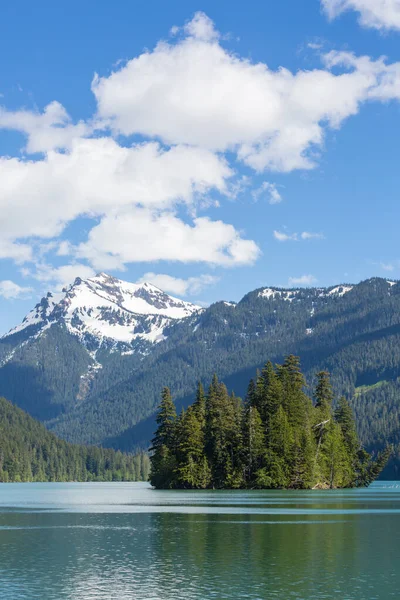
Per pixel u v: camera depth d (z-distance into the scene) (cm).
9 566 6353
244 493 16612
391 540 7762
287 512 11138
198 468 18350
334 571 6025
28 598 5147
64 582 5666
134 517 10556
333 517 10269
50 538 8125
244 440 18100
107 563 6462
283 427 17862
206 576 5856
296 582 5609
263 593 5266
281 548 7225
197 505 12738
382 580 5669
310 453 18100
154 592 5312
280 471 17788
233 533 8425
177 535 8281
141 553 6988
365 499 14650
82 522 9888
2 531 8856
